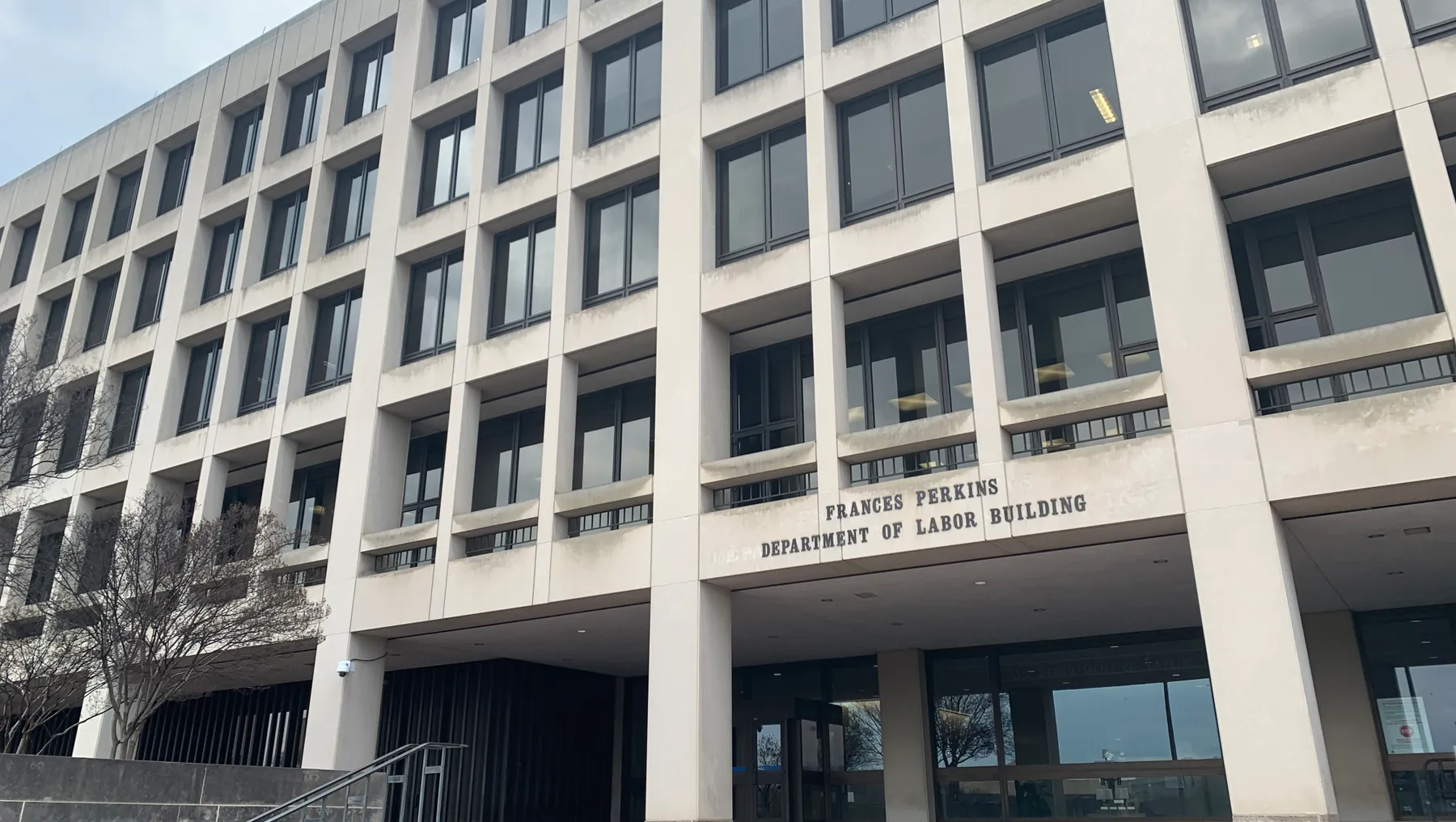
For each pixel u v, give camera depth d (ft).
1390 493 37.14
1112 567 46.73
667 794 48.19
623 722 76.43
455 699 71.20
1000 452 44.24
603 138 65.31
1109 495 41.29
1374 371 41.73
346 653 61.87
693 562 50.75
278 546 58.18
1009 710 61.05
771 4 60.80
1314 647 52.75
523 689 70.74
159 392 80.48
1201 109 45.75
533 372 61.77
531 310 64.44
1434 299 42.37
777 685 69.72
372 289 70.18
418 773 69.87
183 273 83.66
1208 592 38.32
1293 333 44.80
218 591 54.34
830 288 51.29
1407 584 48.06
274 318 78.23
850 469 50.31
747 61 60.70
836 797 64.69
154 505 63.87
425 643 65.00
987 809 59.62
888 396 54.19
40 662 57.72
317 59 82.79
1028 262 50.42
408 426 68.54
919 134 53.42
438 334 68.23
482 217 66.59
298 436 71.26
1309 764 34.91
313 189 77.41
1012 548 44.42
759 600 53.16
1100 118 48.60
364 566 63.67
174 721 84.12
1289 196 45.29
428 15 76.69
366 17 80.84
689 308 55.47
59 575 63.31
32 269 98.89
